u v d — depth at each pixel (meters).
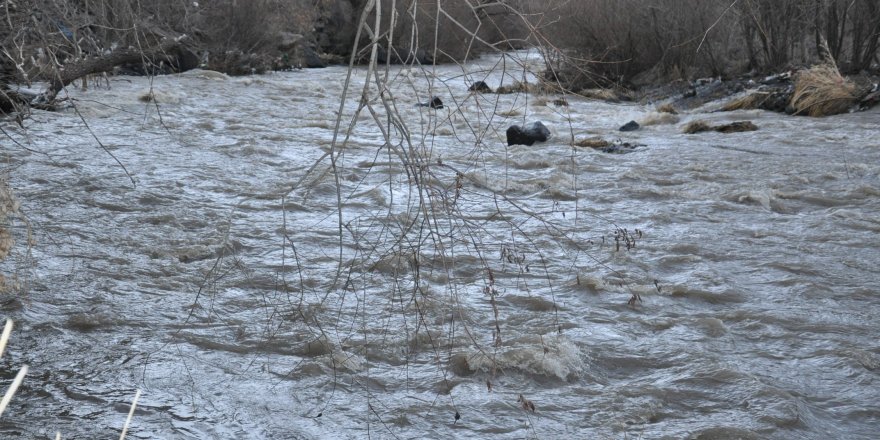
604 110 19.22
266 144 12.82
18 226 7.21
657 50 23.28
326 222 8.09
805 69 19.19
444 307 5.70
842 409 4.36
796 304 6.00
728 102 19.36
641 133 15.53
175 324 5.29
